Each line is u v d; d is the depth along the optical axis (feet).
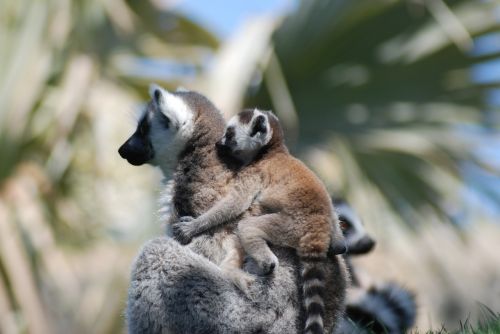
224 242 22.68
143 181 53.21
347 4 54.75
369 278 30.96
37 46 50.14
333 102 58.90
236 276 22.18
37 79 49.78
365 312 29.22
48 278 49.37
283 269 21.97
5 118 48.85
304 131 59.00
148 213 52.49
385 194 58.95
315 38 55.88
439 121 59.52
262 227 21.88
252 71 53.21
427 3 55.47
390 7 56.08
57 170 51.26
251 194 22.62
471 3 58.75
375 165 59.31
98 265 54.54
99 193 52.65
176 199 23.61
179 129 23.98
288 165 22.77
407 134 58.85
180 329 22.39
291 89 58.44
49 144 51.44
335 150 57.93
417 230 58.95
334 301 22.26
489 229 81.05
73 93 51.67
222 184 23.13
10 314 45.11
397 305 29.86
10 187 49.52
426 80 59.21
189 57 59.41
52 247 48.98
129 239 52.39
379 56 58.18
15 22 50.14
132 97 56.65
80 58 53.93
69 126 51.03
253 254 21.66
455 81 59.21
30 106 49.34
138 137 24.90
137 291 22.71
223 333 22.12
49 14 51.78
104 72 56.03
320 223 21.77
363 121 59.11
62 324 49.88
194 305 22.26
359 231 31.12
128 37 58.23
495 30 58.03
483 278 71.36
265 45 53.72
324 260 21.97
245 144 23.08
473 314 65.51
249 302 22.04
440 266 61.00
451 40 57.31
